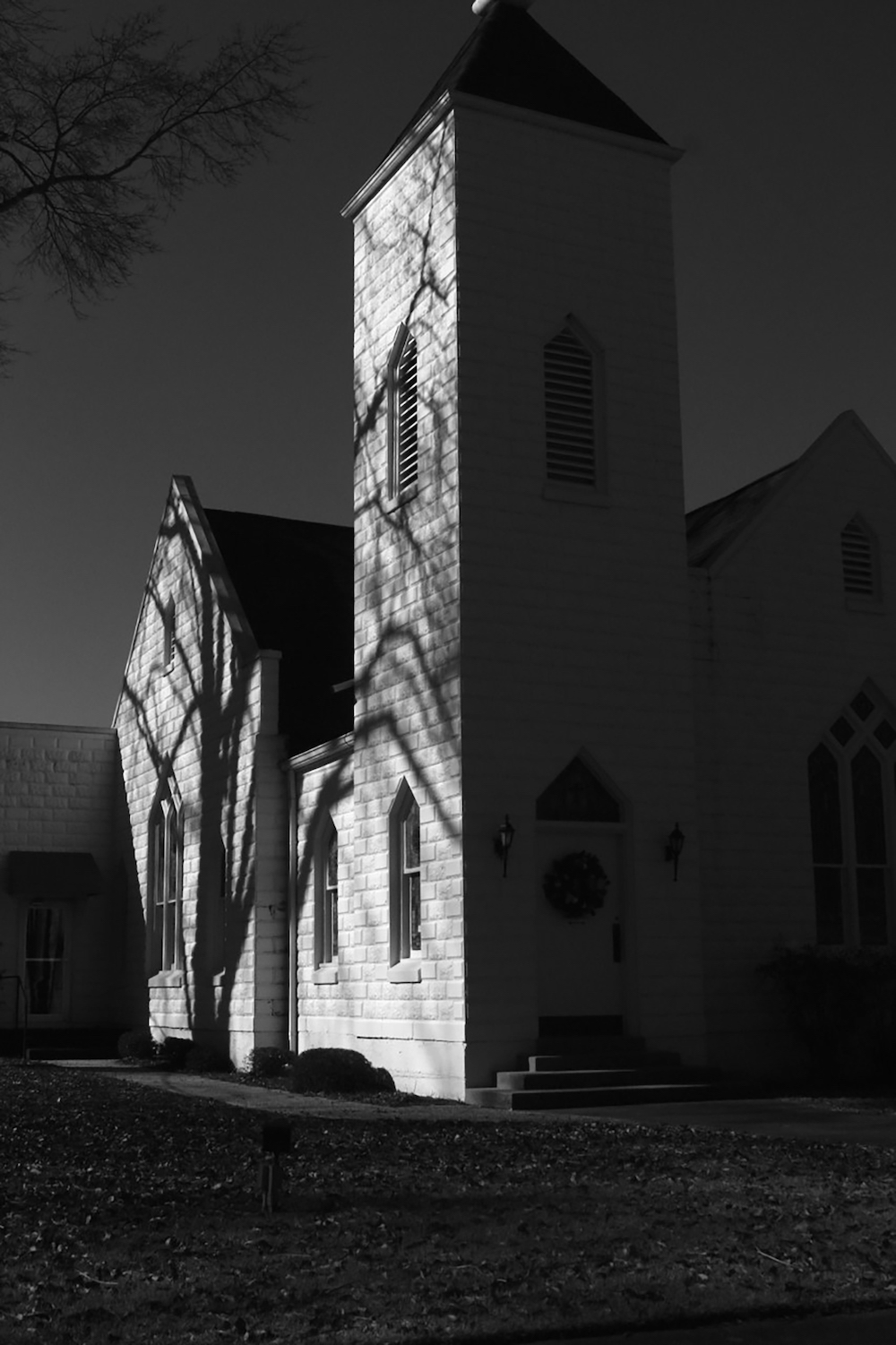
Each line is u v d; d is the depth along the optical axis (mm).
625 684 20328
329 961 23625
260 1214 9383
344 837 22844
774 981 21375
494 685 19438
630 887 19891
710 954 21125
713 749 21750
